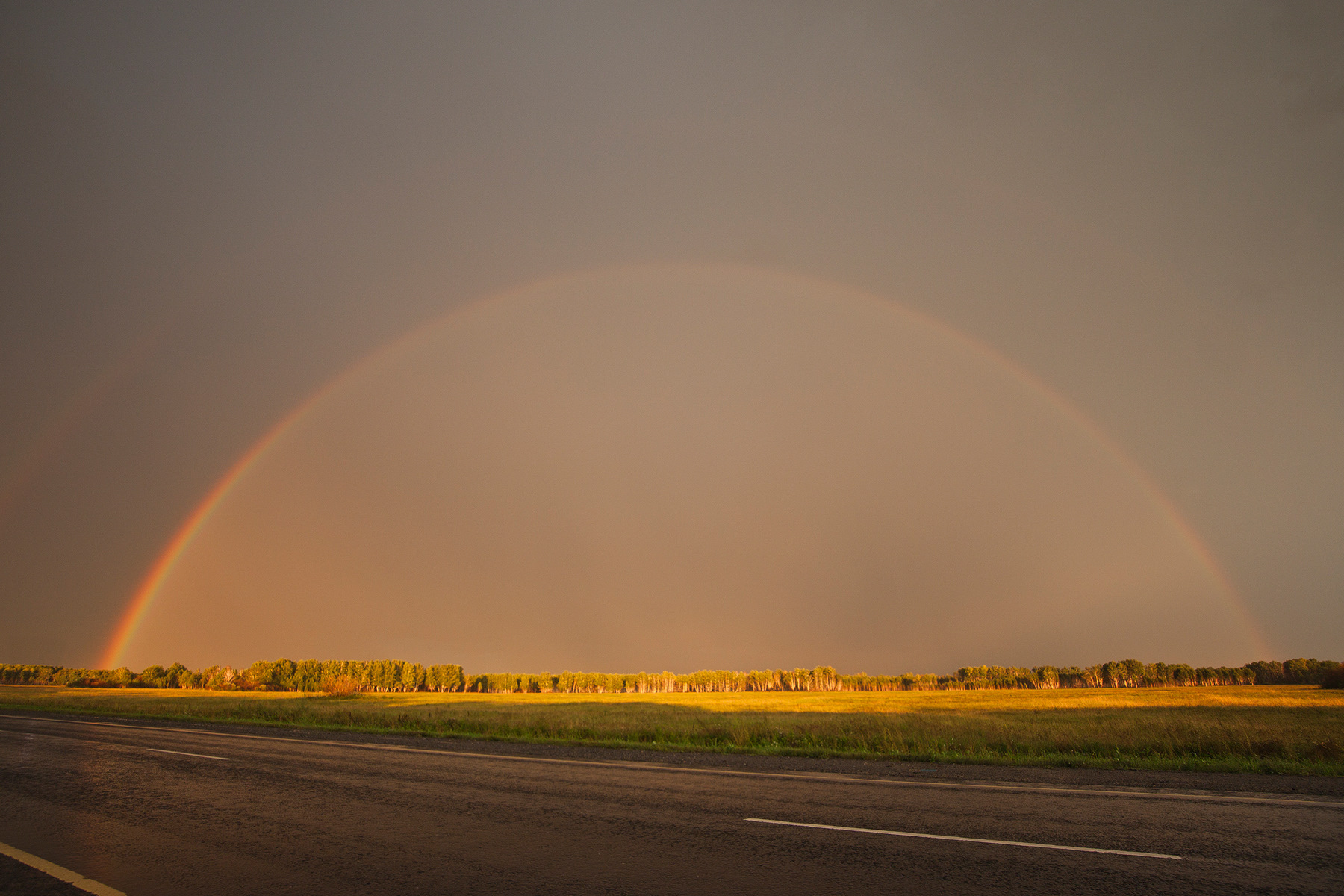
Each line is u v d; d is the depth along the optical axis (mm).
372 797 10703
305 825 8750
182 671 117625
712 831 8344
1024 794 10945
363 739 20672
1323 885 6199
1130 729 19484
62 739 20203
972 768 14234
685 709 45594
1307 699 60625
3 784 12102
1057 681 138500
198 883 6387
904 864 6895
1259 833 8188
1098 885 6195
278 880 6477
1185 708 45938
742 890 6066
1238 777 12961
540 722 26125
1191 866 6793
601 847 7578
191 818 9242
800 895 5914
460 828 8555
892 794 10992
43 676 122938
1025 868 6711
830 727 21766
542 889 6137
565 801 10359
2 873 6730
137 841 7992
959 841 7828
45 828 8680
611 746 19281
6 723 26688
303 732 22969
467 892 6051
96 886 6348
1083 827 8500
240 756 16109
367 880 6453
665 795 10891
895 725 22188
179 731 23375
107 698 56375
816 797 10641
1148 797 10617
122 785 11969
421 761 15359
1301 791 11203
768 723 23938
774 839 7949
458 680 120438
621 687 137375
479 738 21266
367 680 115000
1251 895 5910
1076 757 15609
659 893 6000
